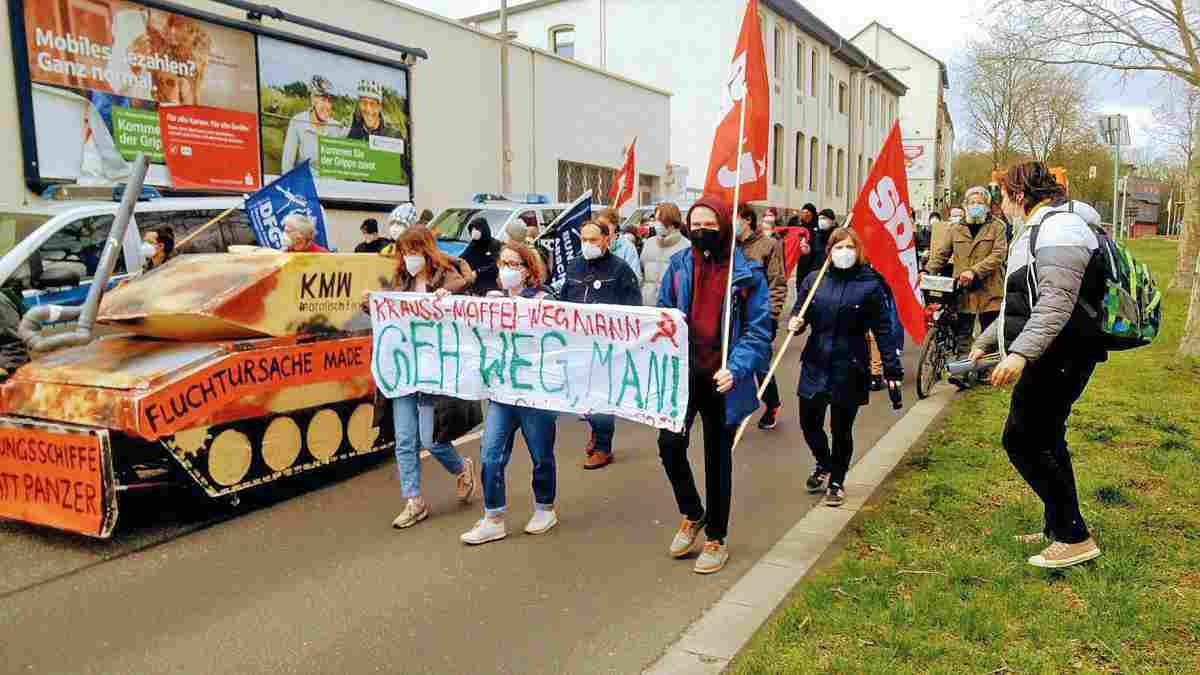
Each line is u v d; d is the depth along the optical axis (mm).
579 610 4309
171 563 4961
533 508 5867
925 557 4508
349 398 6469
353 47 15414
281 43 13984
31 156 10844
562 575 4742
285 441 5965
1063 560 4266
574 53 34375
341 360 6344
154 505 5941
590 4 33688
